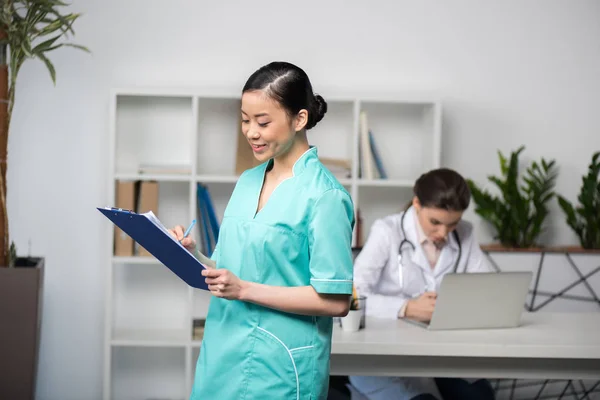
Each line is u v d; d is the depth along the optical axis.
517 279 2.61
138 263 3.89
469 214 4.00
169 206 3.88
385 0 3.91
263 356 1.74
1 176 2.94
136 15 3.81
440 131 3.65
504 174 3.88
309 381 1.77
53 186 3.81
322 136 3.88
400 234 2.97
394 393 2.62
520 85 4.00
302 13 3.88
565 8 4.00
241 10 3.86
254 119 1.70
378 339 2.41
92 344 3.87
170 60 3.84
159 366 3.91
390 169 3.93
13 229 3.80
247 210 1.81
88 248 3.85
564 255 3.75
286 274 1.75
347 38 3.90
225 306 1.80
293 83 1.70
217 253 1.93
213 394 1.79
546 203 4.04
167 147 3.81
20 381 2.89
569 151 4.04
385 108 3.92
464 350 2.38
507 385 3.86
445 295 2.53
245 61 3.87
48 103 3.79
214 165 3.81
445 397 2.82
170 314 3.91
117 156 3.78
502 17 3.97
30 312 2.90
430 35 3.94
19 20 2.94
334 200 1.73
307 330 1.76
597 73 4.02
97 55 3.81
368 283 2.90
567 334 2.58
